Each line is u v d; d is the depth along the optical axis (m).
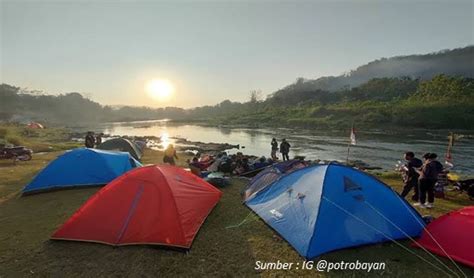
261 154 27.84
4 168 13.86
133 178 6.21
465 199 9.03
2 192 9.48
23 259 5.20
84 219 5.88
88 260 5.13
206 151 28.59
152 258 5.17
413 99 84.06
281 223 6.21
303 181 6.57
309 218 5.62
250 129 68.50
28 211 7.68
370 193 6.02
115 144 17.31
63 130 58.47
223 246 5.65
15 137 24.58
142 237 5.53
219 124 95.00
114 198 5.98
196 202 6.85
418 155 26.02
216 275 4.71
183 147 32.53
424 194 8.17
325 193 5.80
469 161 22.78
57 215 7.38
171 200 5.91
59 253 5.38
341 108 83.19
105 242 5.56
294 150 30.08
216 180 10.21
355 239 5.42
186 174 7.60
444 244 5.25
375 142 36.84
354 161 22.16
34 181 9.21
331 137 43.97
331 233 5.37
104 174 9.87
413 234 5.82
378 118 63.59
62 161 9.81
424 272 4.79
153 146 34.28
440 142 36.19
